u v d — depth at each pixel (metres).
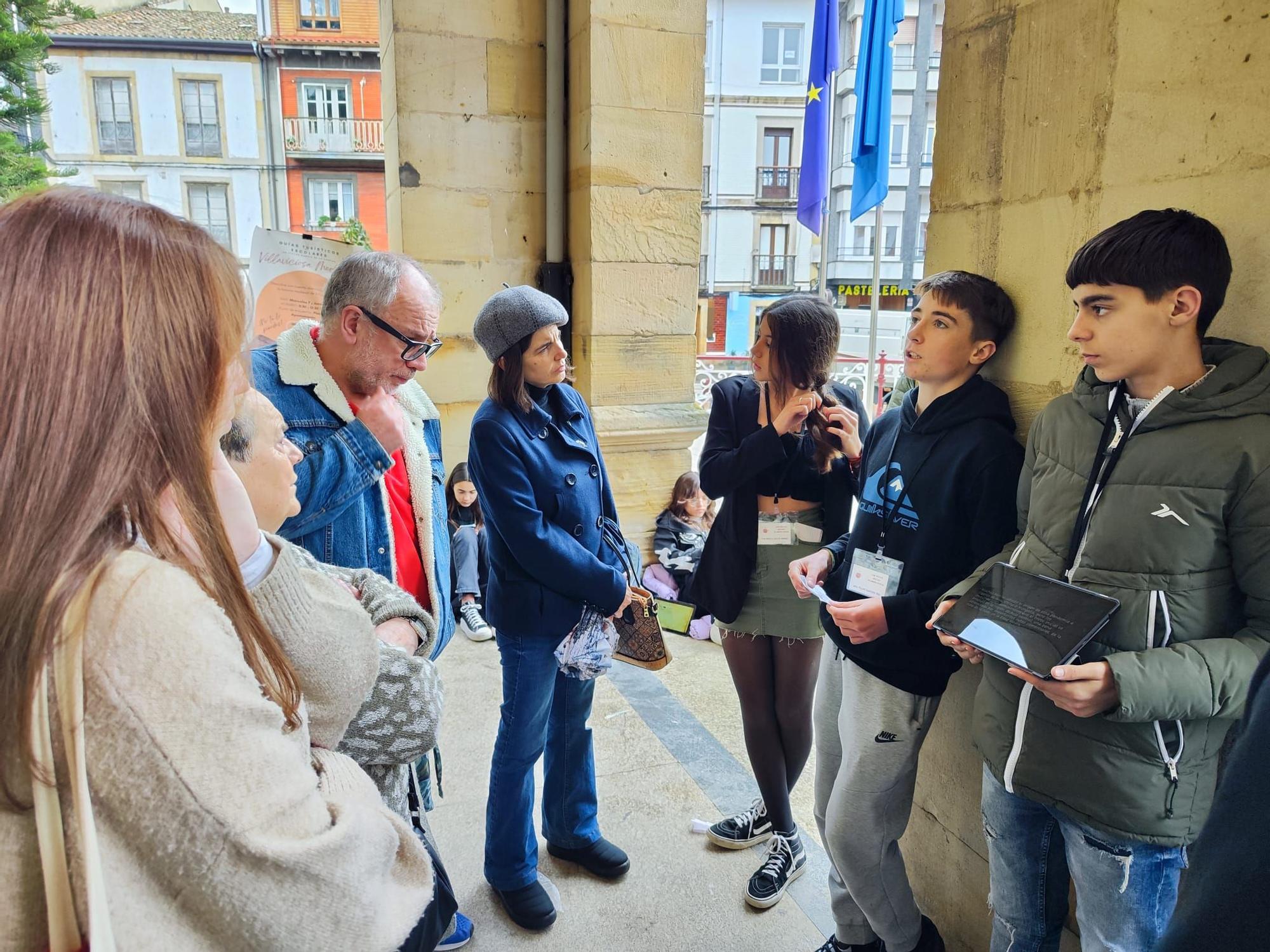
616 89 3.61
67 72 17.03
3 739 0.49
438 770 1.60
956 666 1.54
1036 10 1.46
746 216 21.67
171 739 0.52
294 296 2.52
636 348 3.90
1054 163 1.45
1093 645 1.14
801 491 2.00
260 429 0.94
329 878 0.59
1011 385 1.58
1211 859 0.59
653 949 1.86
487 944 1.87
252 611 0.61
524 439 1.79
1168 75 1.23
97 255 0.52
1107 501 1.14
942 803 1.81
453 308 3.88
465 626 3.65
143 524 0.54
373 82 18.20
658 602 2.54
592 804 2.10
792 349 1.93
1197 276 1.04
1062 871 1.38
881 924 1.64
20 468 0.50
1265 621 1.03
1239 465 1.02
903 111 19.95
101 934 0.48
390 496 1.67
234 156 18.12
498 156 3.85
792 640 2.03
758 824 2.24
